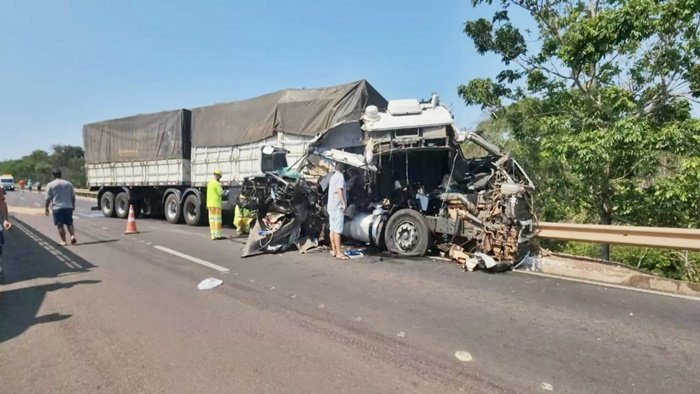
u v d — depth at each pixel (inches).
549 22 438.9
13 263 316.2
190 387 132.2
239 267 302.7
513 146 454.3
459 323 188.7
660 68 385.1
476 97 475.5
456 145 355.3
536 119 448.5
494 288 246.2
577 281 263.1
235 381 135.9
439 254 350.0
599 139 358.3
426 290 241.8
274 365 147.1
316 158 385.4
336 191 336.2
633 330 181.0
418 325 185.9
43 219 660.1
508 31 452.8
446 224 328.8
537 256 309.1
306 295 231.6
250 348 161.3
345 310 206.1
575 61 386.9
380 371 142.9
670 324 188.2
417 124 353.7
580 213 448.8
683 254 397.1
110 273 283.1
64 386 133.6
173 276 275.1
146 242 418.9
